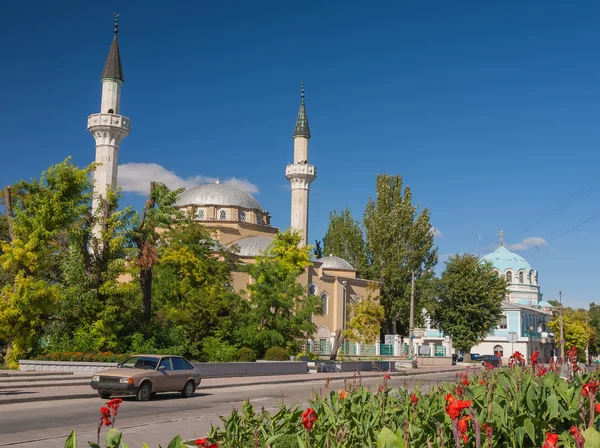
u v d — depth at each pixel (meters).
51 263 36.22
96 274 35.00
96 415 17.88
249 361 39.72
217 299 41.69
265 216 72.81
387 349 66.31
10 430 14.70
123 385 21.66
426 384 31.66
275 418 9.88
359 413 9.59
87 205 35.28
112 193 36.84
